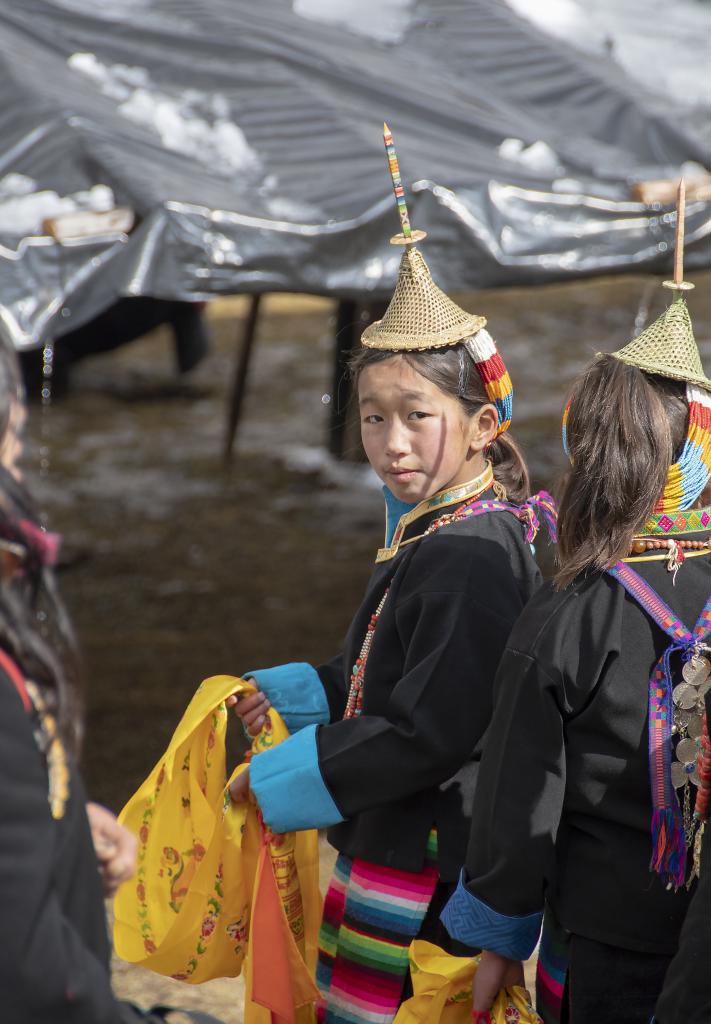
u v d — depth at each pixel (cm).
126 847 407
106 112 1070
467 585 571
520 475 655
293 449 2581
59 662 355
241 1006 861
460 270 1027
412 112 1205
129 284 920
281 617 1803
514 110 1260
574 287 3712
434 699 558
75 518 2206
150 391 2955
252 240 962
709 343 3033
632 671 500
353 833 611
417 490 600
